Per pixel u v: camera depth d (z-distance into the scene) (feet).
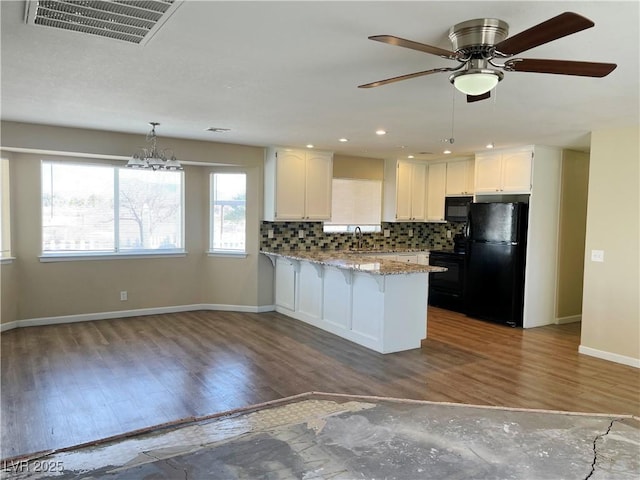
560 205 20.34
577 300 21.44
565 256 20.81
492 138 17.51
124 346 15.88
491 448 9.21
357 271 16.48
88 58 8.97
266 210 21.18
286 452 8.97
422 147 20.27
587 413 11.02
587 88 10.40
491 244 20.44
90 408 10.93
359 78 10.04
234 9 6.70
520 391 12.40
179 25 7.31
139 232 20.43
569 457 8.89
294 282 20.36
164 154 17.11
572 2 6.29
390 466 8.51
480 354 15.76
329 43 8.01
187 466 8.44
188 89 11.11
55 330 17.74
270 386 12.48
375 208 25.39
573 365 14.70
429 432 9.87
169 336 17.22
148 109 13.35
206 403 11.29
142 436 9.59
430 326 19.70
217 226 21.75
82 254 19.07
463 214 23.47
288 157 20.77
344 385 12.66
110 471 8.23
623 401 11.83
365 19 6.98
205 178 21.45
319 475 8.18
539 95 11.06
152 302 20.74
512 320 19.74
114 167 19.66
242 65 9.27
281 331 18.21
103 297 19.66
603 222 15.46
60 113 14.07
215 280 21.80
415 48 6.64
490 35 6.96
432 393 12.16
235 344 16.34
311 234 23.12
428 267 16.01
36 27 7.48
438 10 6.63
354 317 16.88
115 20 7.18
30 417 10.41
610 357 15.30
